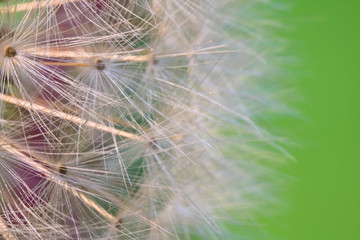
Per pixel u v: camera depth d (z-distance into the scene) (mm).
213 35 79
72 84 73
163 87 76
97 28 74
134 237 76
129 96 75
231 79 79
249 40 81
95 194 75
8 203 73
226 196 80
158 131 76
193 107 77
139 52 75
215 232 80
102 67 74
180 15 77
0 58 72
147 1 76
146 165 76
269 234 81
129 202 76
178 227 79
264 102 81
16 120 73
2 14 73
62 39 73
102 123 74
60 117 73
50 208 74
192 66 77
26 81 73
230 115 79
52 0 73
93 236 76
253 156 81
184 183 78
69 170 73
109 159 75
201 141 77
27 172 73
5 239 74
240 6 81
